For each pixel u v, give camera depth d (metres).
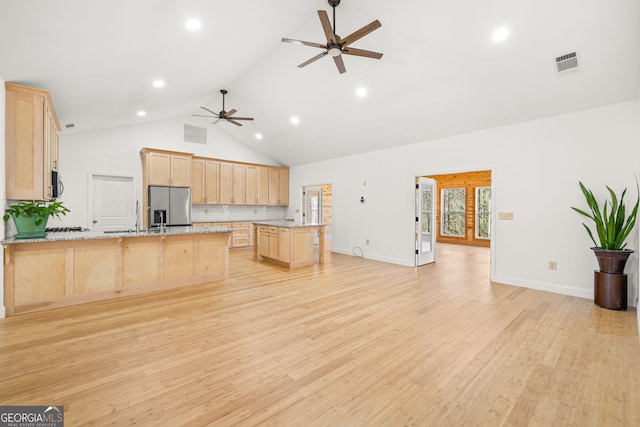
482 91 3.79
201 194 7.07
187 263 4.05
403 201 5.62
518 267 4.13
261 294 3.67
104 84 3.53
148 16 2.42
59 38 2.35
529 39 2.97
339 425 1.48
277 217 8.88
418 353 2.21
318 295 3.64
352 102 4.82
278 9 3.06
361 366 2.03
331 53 2.94
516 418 1.53
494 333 2.57
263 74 4.87
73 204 5.57
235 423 1.49
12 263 2.89
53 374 1.89
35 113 2.97
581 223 3.63
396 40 3.45
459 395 1.72
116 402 1.63
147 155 5.98
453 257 6.62
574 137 3.66
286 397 1.69
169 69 3.66
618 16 2.56
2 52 2.32
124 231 3.92
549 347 2.31
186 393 1.72
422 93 4.14
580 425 1.48
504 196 4.25
